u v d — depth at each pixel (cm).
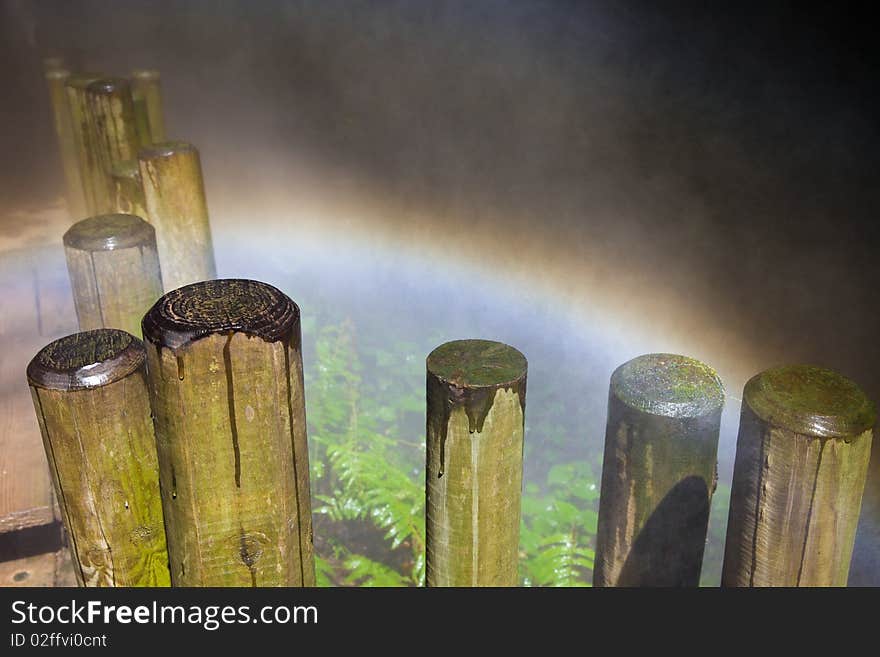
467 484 201
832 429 184
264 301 185
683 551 216
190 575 199
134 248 285
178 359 173
